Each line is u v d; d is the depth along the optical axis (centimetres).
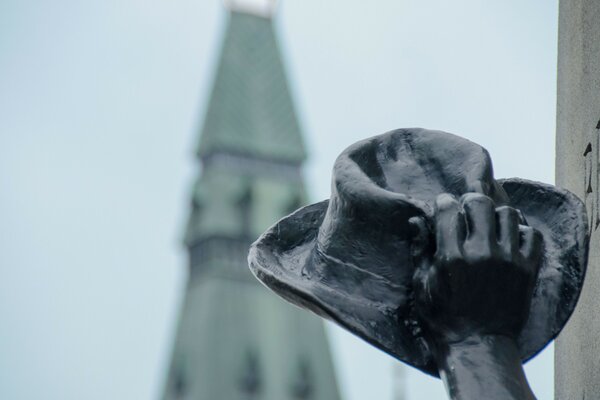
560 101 672
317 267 516
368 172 523
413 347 497
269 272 516
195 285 16962
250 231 17038
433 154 523
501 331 481
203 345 16488
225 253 16950
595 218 600
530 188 537
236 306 16675
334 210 515
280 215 17150
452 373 475
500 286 476
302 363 16488
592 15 614
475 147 519
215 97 17575
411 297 502
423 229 493
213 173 17138
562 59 670
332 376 16562
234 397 16188
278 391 16275
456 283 476
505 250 475
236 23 18050
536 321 511
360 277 506
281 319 16688
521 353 507
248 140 17300
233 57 17750
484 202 479
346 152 522
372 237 506
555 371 655
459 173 516
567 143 654
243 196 17100
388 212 500
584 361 600
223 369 16338
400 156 526
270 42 17988
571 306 512
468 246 476
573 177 641
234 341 16475
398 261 504
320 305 502
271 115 17612
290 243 546
